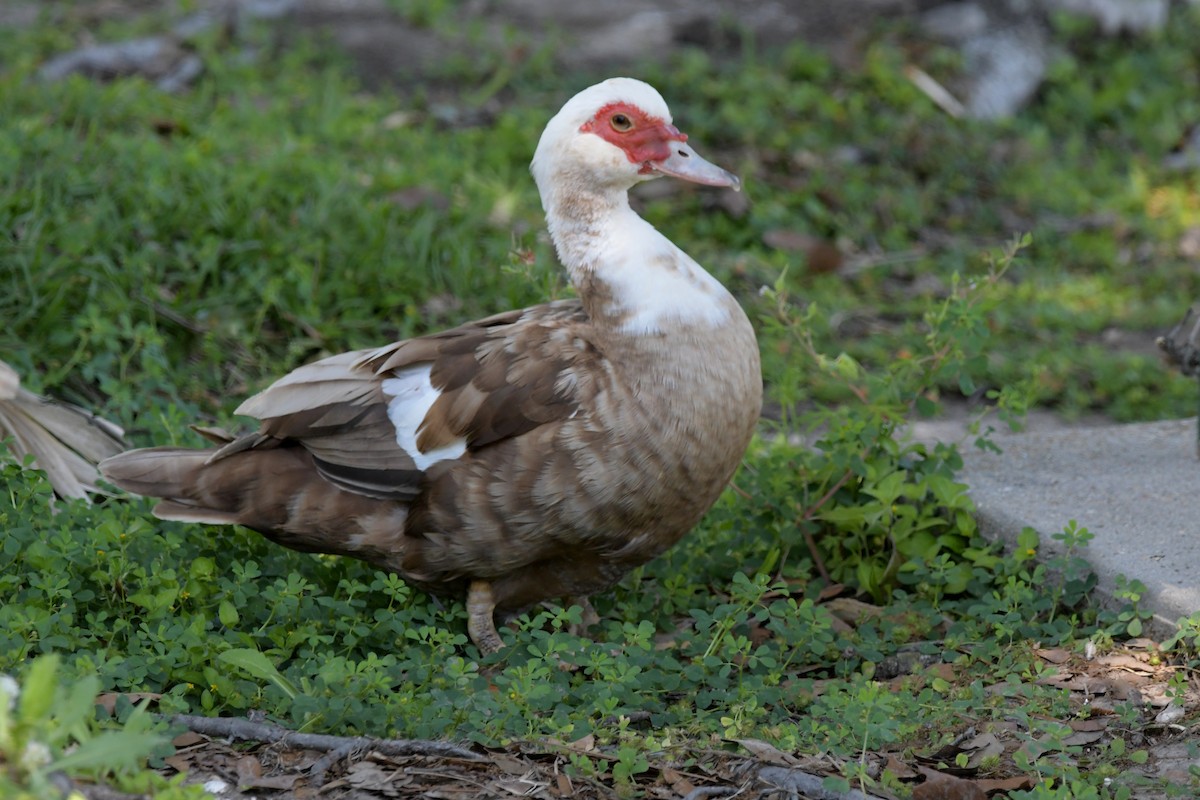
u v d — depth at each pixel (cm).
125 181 1298
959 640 850
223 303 1233
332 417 820
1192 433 1132
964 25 2158
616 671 743
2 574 805
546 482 791
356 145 1661
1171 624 838
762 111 1897
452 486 801
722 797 665
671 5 2180
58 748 544
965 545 960
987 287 992
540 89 1936
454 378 806
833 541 971
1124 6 2200
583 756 677
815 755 708
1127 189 1884
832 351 1404
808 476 979
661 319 805
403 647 810
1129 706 753
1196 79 2159
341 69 1944
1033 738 729
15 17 2038
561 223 843
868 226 1708
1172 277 1662
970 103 2048
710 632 850
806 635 811
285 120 1688
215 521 838
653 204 1648
